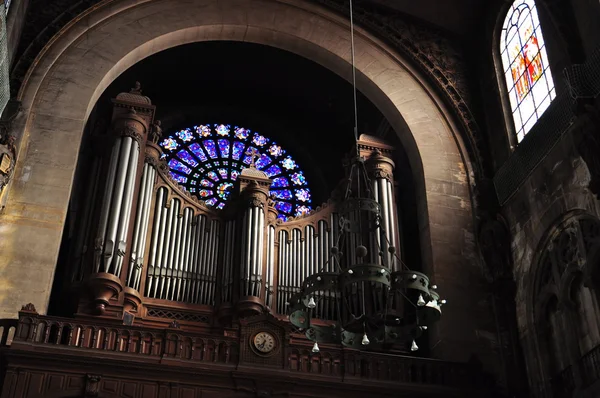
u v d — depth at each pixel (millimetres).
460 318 19469
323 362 17438
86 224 19484
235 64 27047
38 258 17531
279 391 16672
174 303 19562
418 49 23828
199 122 27750
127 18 22062
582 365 16625
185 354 16797
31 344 15766
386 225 21375
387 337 14852
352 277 13922
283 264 21141
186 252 20469
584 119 16406
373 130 27000
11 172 18219
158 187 21234
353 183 22484
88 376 15719
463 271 20281
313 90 27688
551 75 19578
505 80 22500
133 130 20953
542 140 19188
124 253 19062
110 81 21438
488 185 21469
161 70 26781
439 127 22812
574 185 17812
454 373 18047
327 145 28266
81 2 21672
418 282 14305
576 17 18875
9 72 19938
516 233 20016
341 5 23875
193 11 22797
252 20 23156
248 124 28156
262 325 17438
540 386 17859
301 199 27047
